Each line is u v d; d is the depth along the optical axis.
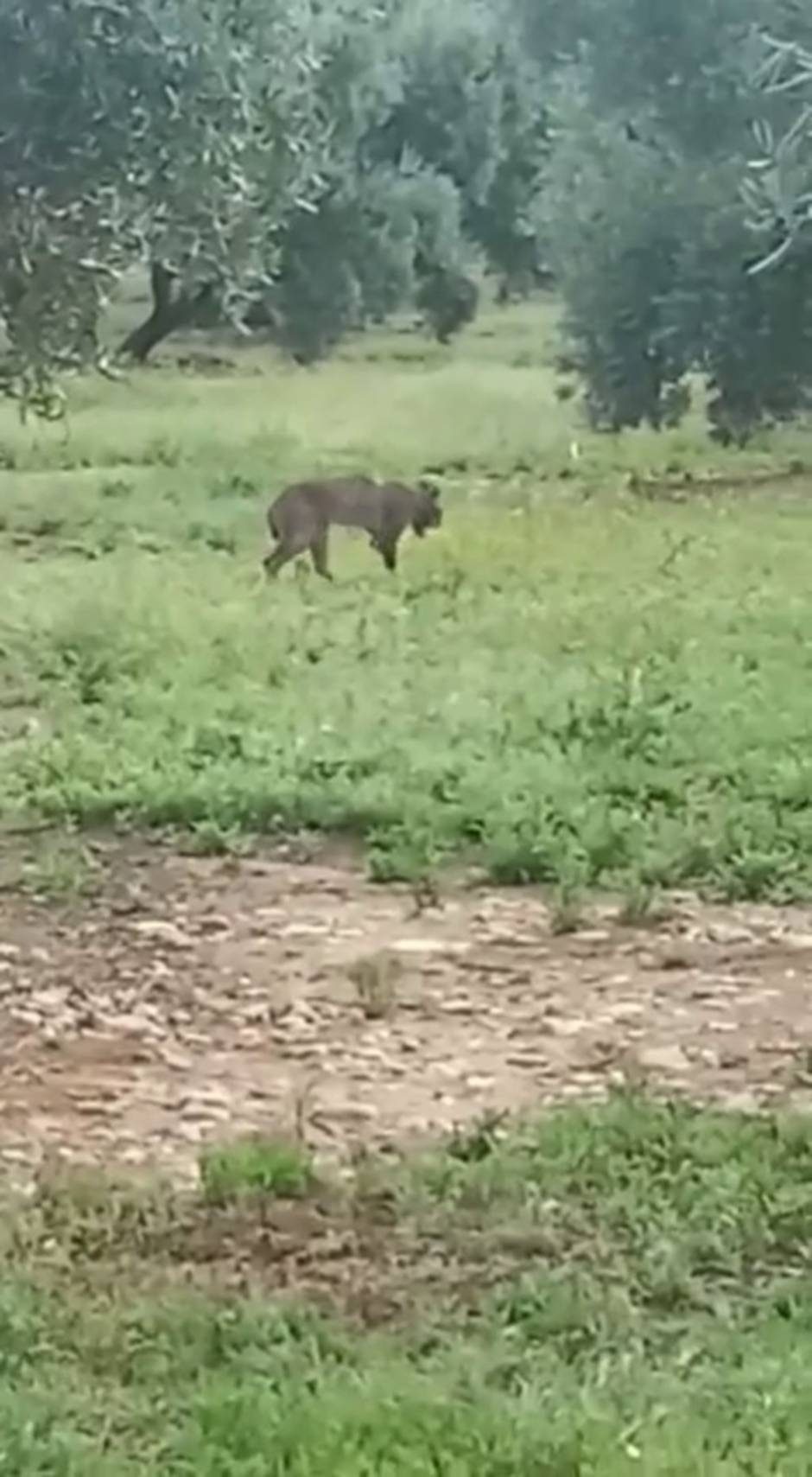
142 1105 8.29
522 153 43.22
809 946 10.01
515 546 20.66
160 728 13.70
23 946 10.16
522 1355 6.03
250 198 14.70
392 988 9.42
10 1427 5.55
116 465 27.14
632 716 13.63
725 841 11.21
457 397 33.75
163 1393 5.80
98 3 13.42
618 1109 7.89
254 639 16.45
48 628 16.83
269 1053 8.84
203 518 23.08
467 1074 8.56
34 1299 6.40
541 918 10.41
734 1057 8.72
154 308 36.94
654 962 9.84
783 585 18.56
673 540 20.95
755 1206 7.07
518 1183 7.27
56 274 14.04
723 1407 5.68
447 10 42.00
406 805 11.85
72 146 13.49
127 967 9.88
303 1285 6.60
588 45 32.34
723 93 28.31
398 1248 6.85
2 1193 7.34
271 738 13.31
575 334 28.95
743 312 27.36
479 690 14.62
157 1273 6.68
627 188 28.33
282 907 10.70
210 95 13.85
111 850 11.58
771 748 12.95
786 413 27.91
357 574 19.77
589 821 11.50
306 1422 5.54
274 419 31.05
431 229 40.69
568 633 16.47
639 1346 6.11
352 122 29.23
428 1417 5.58
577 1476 5.30
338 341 41.16
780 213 24.53
